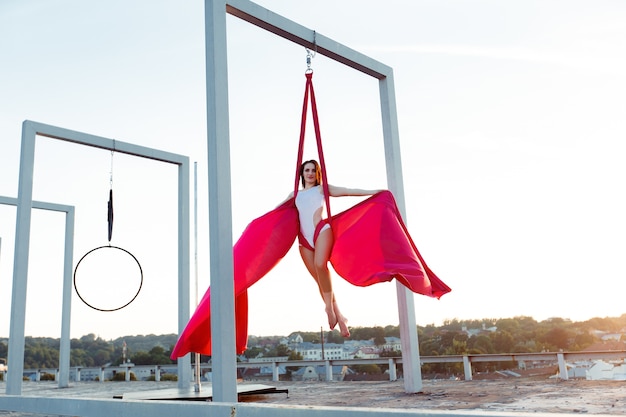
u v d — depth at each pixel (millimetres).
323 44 5980
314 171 5664
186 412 2750
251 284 5574
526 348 34938
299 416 2281
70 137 8898
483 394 5430
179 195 10047
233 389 4457
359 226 5531
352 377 9859
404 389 6316
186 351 5609
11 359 8156
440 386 6715
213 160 4742
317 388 7629
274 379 10680
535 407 4180
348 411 2127
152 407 2943
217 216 4633
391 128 6562
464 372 7863
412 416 1930
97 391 9031
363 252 5504
